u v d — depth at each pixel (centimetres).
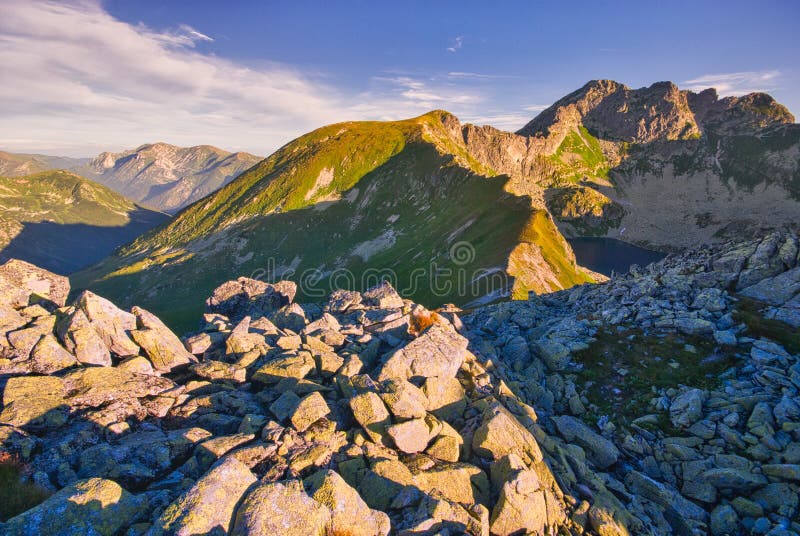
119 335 2586
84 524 1282
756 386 2941
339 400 2327
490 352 3806
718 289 3994
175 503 1316
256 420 2072
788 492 2178
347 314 4638
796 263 3803
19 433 1742
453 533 1577
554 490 1980
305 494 1425
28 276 2969
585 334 4006
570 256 16888
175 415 2216
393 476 1777
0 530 1209
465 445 2177
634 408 3091
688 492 2394
